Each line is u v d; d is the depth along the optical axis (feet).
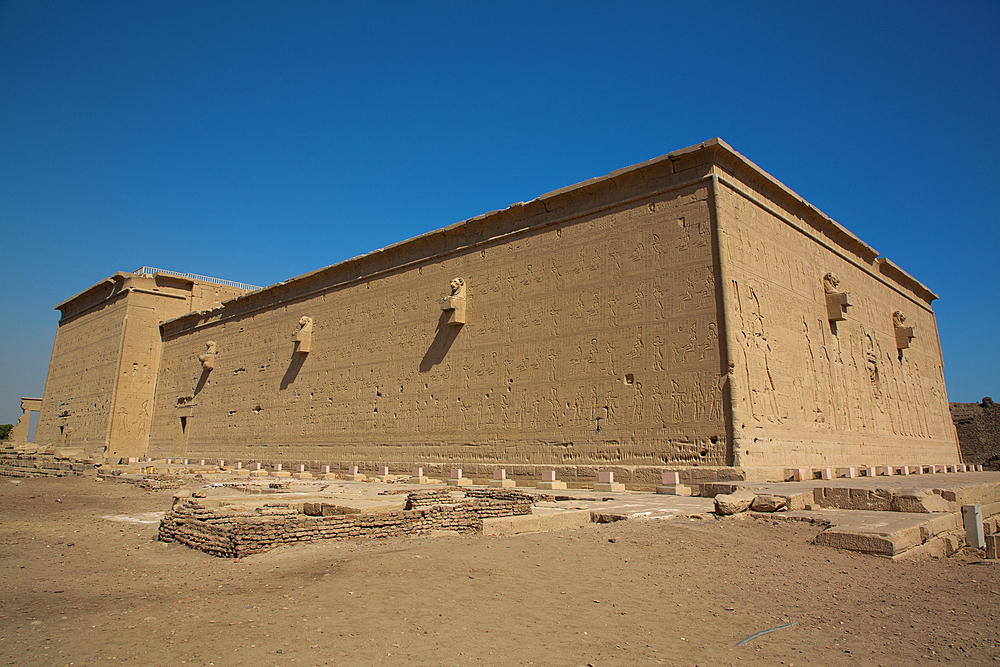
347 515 29.91
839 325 77.51
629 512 35.73
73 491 57.41
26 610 17.67
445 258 82.94
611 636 16.03
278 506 34.17
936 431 100.68
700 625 17.07
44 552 27.25
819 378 68.85
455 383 77.51
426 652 14.49
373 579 20.26
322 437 95.30
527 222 73.92
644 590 20.35
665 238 60.70
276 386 106.63
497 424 71.41
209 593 19.47
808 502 36.06
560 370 66.69
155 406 135.64
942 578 22.38
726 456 53.01
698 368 56.18
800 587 20.90
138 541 30.50
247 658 13.93
